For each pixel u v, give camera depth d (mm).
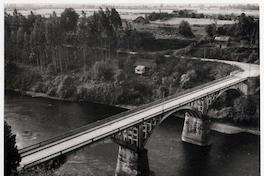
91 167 62156
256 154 71625
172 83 93125
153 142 74375
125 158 60250
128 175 60344
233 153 72000
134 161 59844
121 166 60562
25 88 92250
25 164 47250
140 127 59875
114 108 87500
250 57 95688
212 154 71312
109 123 60156
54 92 90562
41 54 95812
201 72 94125
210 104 77625
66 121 76938
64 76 92500
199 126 74875
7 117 76625
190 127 75875
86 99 89875
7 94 89625
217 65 93562
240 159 69688
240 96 85812
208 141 75500
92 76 93438
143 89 92312
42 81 92938
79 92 90188
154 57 96250
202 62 95000
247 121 84562
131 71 94688
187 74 93438
